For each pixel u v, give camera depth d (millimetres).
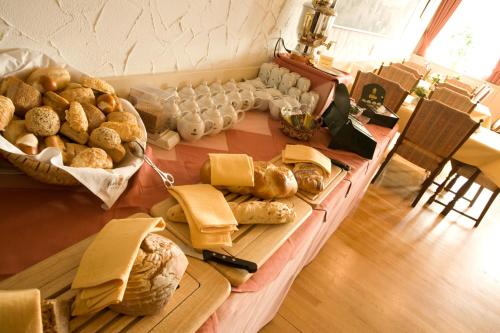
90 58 877
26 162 526
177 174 820
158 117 901
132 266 417
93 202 641
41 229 553
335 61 2680
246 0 1275
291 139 1237
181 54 1146
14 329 295
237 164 773
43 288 437
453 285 1820
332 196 965
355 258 1789
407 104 2633
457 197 2453
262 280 625
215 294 520
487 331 1584
